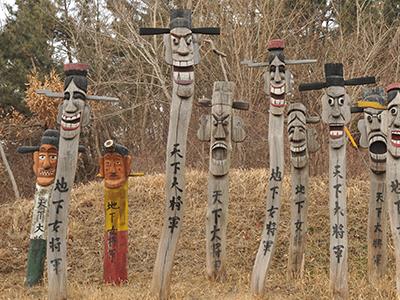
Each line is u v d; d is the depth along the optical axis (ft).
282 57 27.76
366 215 37.14
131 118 80.18
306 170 30.60
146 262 33.32
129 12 68.74
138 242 35.47
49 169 29.04
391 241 33.65
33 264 28.55
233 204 39.40
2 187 76.38
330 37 65.21
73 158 24.97
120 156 28.71
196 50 26.32
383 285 27.09
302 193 30.42
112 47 73.51
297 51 59.26
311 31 65.82
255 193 40.40
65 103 25.26
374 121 29.22
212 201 29.40
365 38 59.26
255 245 35.06
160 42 68.80
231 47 61.21
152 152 73.00
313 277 29.68
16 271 31.94
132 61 68.64
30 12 77.36
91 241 35.35
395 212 24.48
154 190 41.57
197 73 65.41
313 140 30.78
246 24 60.70
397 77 57.52
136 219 38.22
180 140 25.59
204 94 64.90
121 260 28.40
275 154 27.02
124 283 28.40
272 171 26.94
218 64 63.87
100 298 24.79
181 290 26.86
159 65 66.33
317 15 68.90
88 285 28.60
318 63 60.23
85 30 72.43
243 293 26.55
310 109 57.52
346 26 69.92
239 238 35.81
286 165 48.14
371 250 29.14
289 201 38.93
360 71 56.13
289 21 61.26
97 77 71.05
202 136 29.81
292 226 30.35
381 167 29.07
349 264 31.94
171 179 25.46
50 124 63.62
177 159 25.52
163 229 25.40
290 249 30.32
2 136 72.84
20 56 75.46
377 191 29.25
